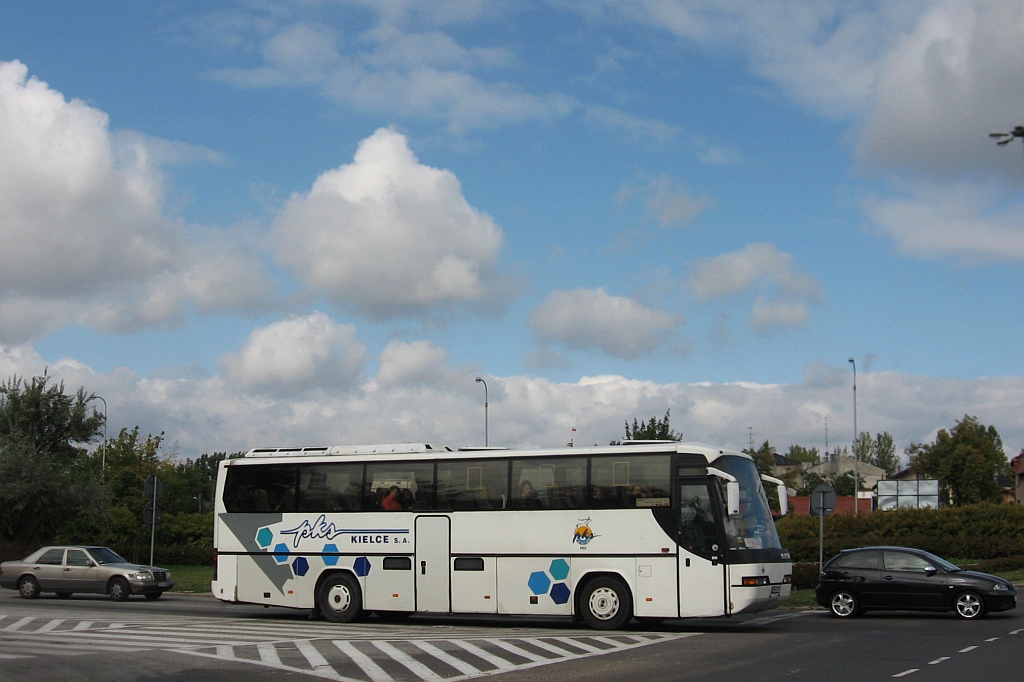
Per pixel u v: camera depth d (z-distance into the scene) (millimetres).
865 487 110188
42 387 49594
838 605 23750
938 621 22312
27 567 30141
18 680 13086
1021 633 19297
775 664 14703
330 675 13703
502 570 20844
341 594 22031
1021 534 49500
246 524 23062
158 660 15109
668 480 20078
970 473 83812
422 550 21516
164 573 30156
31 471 43406
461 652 16312
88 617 22953
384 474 22203
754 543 19859
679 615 19500
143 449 60906
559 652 16406
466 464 21625
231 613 24891
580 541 20375
